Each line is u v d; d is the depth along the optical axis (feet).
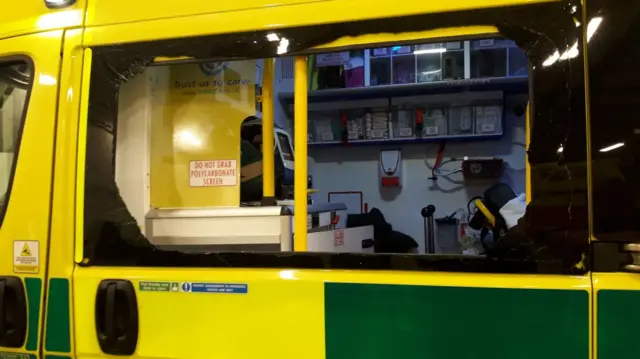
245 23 4.99
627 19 4.18
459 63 10.54
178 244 5.74
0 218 5.52
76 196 5.32
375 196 12.23
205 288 4.85
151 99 5.95
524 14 4.34
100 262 5.22
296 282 4.64
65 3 5.55
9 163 5.74
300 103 5.07
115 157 5.40
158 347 4.95
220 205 5.86
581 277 4.09
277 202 6.56
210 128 5.93
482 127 10.99
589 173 4.14
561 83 4.24
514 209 7.22
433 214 11.62
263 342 4.70
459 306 4.28
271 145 6.07
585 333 4.02
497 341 4.19
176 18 5.20
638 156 4.05
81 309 5.16
